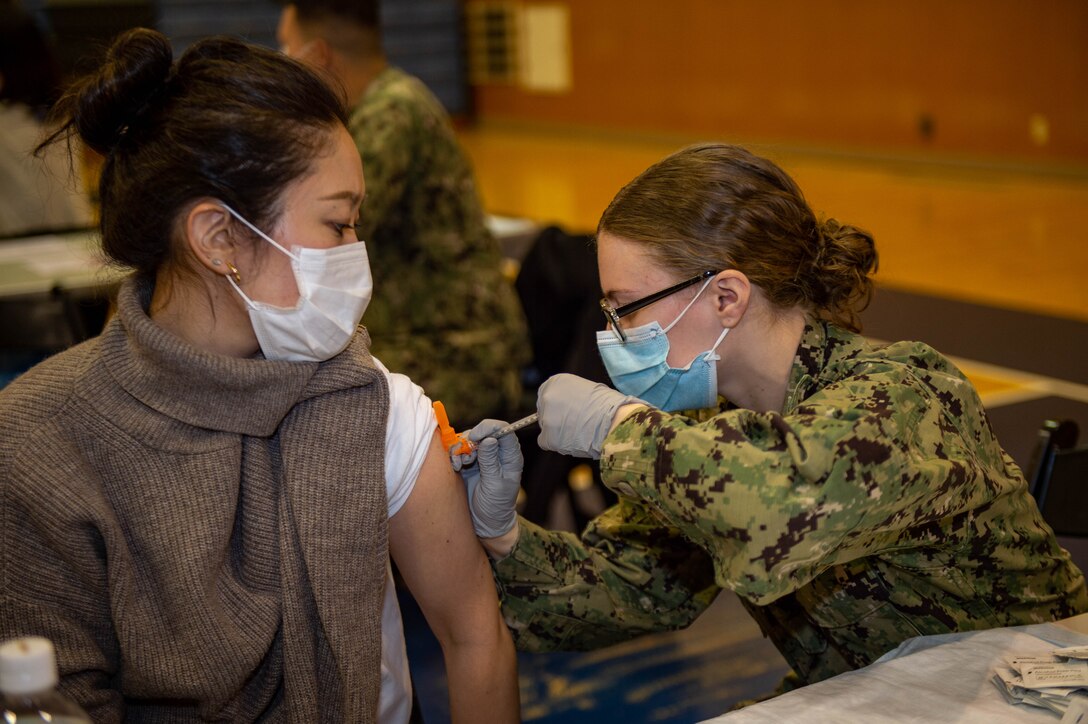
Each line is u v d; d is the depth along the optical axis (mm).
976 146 8227
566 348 2855
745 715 1032
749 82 9828
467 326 2803
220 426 1079
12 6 3295
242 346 1122
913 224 6801
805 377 1209
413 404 1202
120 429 1069
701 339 1216
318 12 2748
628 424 1147
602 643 1409
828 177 8617
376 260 2768
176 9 11070
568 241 2811
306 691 1115
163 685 1068
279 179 1044
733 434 1080
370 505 1116
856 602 1246
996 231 6500
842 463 1032
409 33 12906
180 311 1101
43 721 825
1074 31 7383
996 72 7922
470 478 1298
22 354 2777
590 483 3172
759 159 1227
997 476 1190
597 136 11664
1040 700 1019
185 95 1044
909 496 1060
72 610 1072
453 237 2799
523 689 2438
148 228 1058
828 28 9008
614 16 11047
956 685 1066
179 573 1056
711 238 1184
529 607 1347
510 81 12625
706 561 1415
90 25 4191
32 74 3324
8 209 3334
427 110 2748
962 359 4273
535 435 2623
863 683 1080
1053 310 4887
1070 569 1337
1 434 1072
